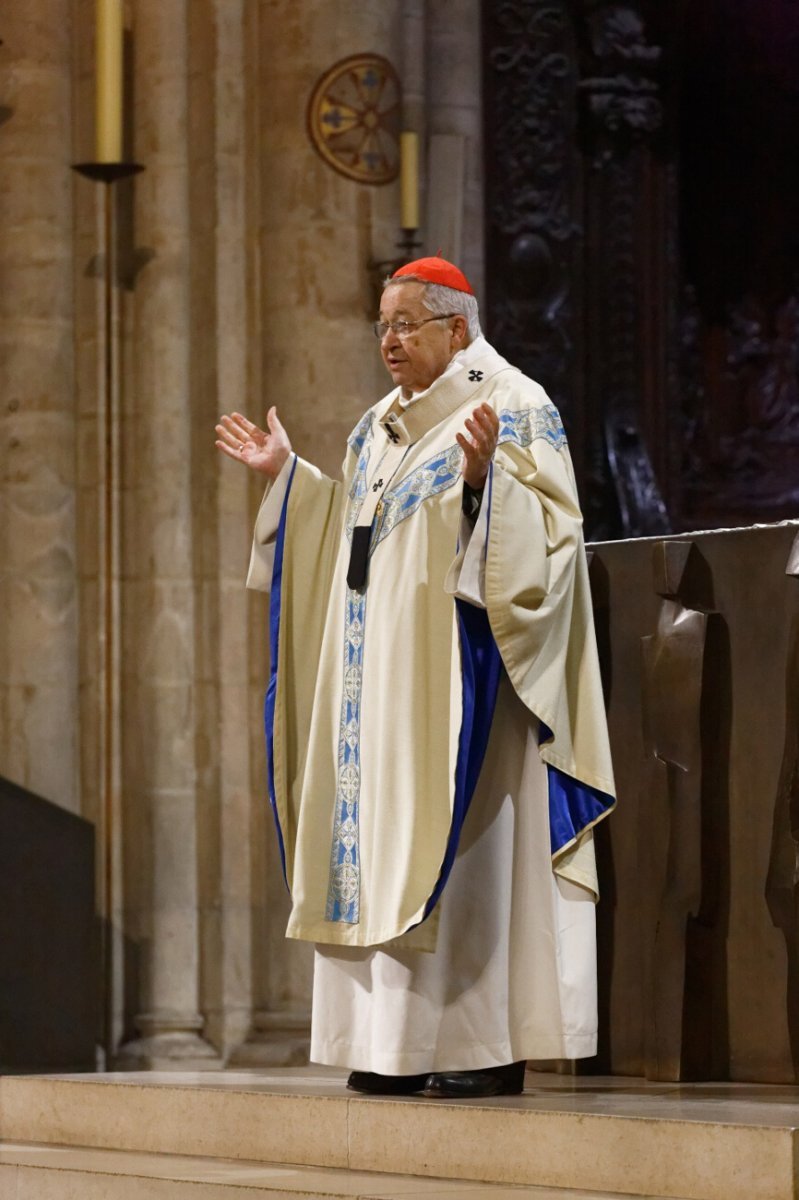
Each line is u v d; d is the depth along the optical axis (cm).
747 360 4291
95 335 2903
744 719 1591
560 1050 1484
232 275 2917
